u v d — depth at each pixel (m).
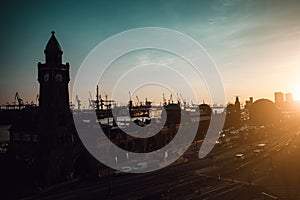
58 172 70.75
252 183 64.31
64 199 57.19
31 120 77.94
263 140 127.62
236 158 89.25
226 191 59.16
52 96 73.56
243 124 175.12
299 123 186.38
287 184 61.97
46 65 74.50
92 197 57.94
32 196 59.25
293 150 97.44
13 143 77.94
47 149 70.44
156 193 59.09
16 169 72.56
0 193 60.88
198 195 56.97
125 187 64.19
